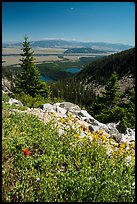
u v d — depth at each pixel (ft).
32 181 18.75
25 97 66.08
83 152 24.62
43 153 22.98
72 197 16.71
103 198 16.56
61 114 39.29
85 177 18.03
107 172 19.89
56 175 19.67
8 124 27.04
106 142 29.40
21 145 22.18
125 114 119.34
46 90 135.33
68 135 27.37
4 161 20.17
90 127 35.45
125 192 17.04
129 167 21.08
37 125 29.22
